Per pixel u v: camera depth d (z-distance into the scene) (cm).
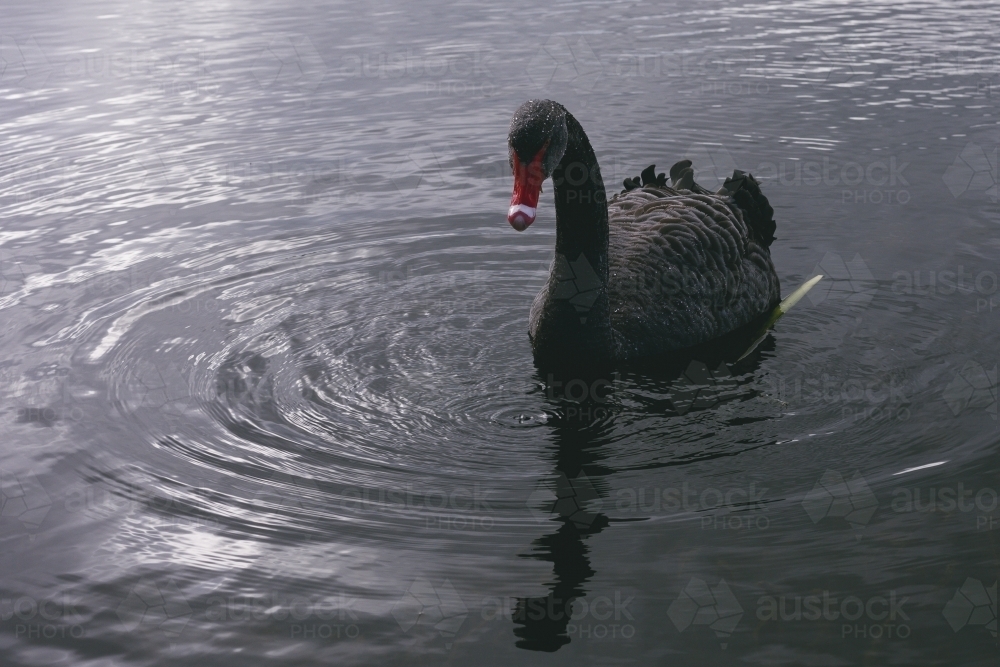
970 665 303
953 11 1276
